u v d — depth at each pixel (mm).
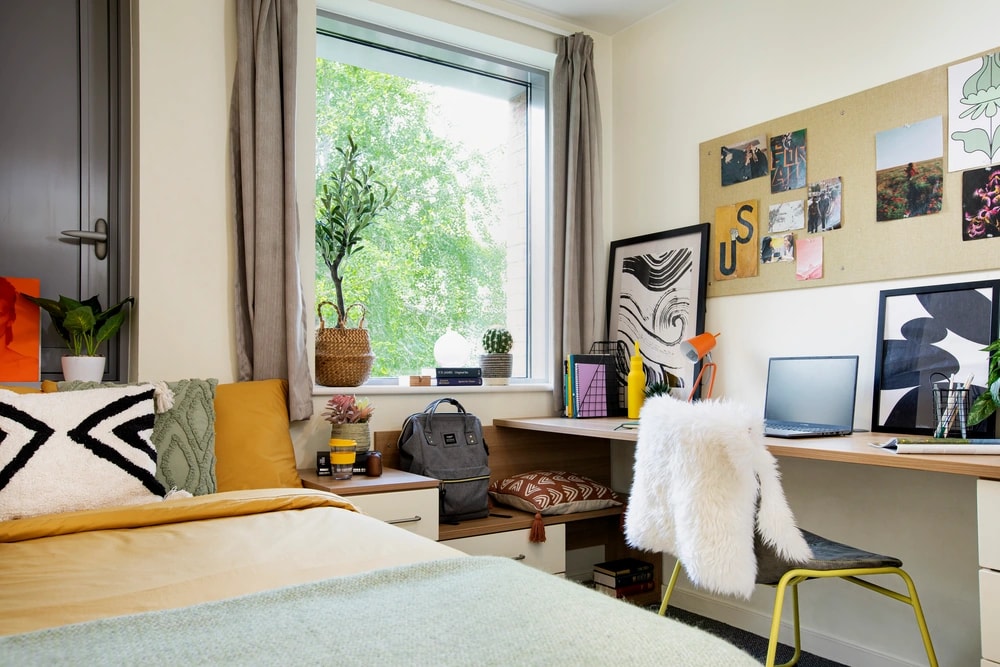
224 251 2492
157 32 2395
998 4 2113
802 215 2607
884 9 2395
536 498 2729
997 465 1489
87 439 1785
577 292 3240
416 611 943
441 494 2535
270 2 2520
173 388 2170
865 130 2430
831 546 1877
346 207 2881
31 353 2283
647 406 1820
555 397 3199
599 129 3357
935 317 2203
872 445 1897
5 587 1123
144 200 2357
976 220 2133
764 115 2773
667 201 3164
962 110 2182
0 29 2318
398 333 3102
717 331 2900
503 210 3459
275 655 804
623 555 3238
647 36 3301
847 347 2449
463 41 3184
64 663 779
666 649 817
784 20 2717
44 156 2375
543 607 958
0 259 2291
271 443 2291
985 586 1509
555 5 3186
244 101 2479
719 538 1601
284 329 2502
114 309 2311
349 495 2180
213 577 1150
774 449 1941
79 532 1527
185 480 2053
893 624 2275
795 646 2260
